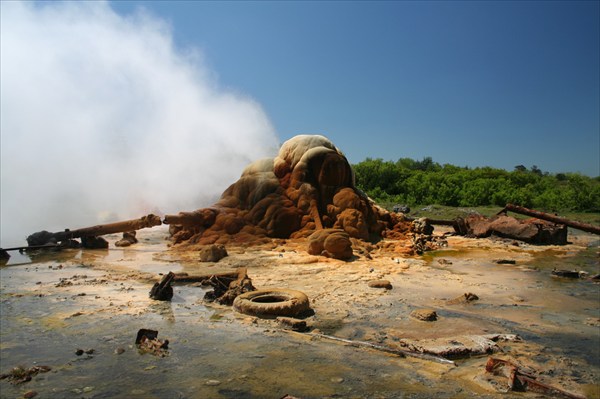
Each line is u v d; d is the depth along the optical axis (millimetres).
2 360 6473
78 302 9609
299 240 18031
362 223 18250
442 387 5633
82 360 6465
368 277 12242
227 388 5590
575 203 32656
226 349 6891
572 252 17844
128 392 5492
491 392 5496
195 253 16844
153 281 11836
